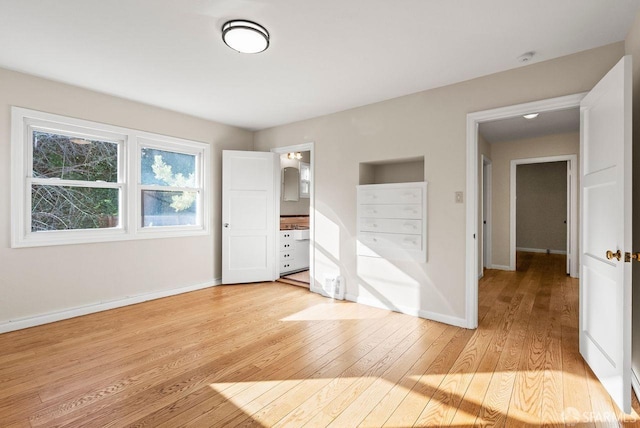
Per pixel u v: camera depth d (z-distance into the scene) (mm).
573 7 1906
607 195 1914
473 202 2936
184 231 4180
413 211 3256
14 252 2896
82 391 1923
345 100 3527
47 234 3105
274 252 4773
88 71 2850
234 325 3012
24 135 2965
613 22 2059
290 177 5719
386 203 3459
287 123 4508
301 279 4773
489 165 5738
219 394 1904
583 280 2311
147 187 3816
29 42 2346
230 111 3979
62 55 2553
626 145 1687
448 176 3059
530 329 2900
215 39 2299
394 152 3426
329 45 2369
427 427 1622
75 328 2926
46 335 2764
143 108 3719
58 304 3137
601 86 1986
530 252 7801
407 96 3342
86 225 3383
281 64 2686
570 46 2365
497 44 2342
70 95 3172
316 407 1785
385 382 2035
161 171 3996
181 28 2158
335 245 3949
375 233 3559
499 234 5703
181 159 4203
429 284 3178
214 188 4508
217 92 3342
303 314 3324
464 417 1694
